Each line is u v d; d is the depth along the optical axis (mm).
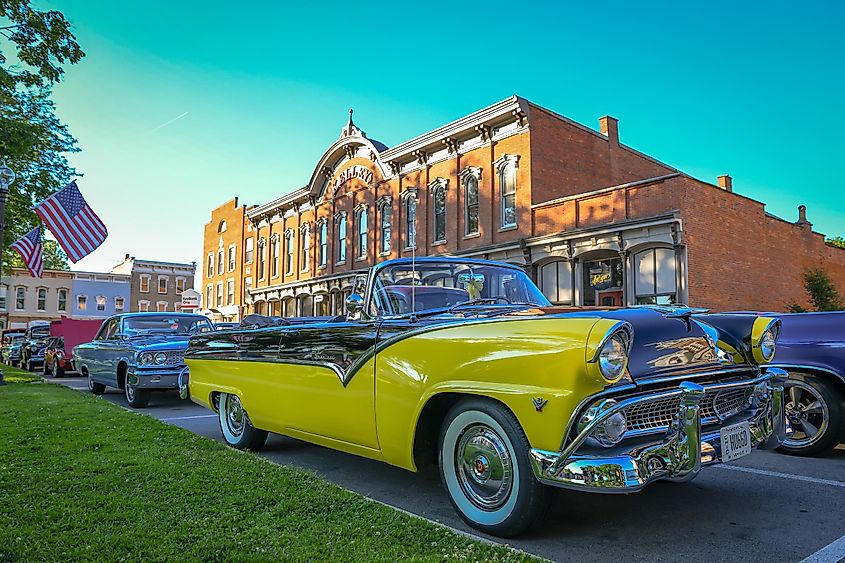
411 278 4797
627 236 16391
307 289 30547
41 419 7109
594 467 2906
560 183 20266
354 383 4270
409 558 2895
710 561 3104
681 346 3422
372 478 4930
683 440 3061
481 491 3506
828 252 21641
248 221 36844
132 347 9828
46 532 3258
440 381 3623
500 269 5180
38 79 15844
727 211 16656
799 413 5570
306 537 3193
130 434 6133
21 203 20656
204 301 41969
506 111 19797
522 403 3158
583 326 3025
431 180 23266
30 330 23969
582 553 3215
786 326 5594
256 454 5844
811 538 3432
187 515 3564
